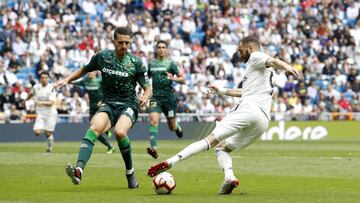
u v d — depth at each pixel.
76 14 96.38
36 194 28.00
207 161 46.28
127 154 29.98
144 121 84.12
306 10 109.12
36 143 77.69
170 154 55.22
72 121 83.62
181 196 26.95
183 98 89.19
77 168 27.41
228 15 105.31
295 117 89.31
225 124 28.17
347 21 110.31
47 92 59.16
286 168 41.00
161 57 53.12
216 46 100.31
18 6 94.06
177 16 102.62
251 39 29.00
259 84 28.39
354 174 37.12
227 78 96.06
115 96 30.12
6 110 82.00
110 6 99.69
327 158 49.16
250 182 32.72
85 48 92.81
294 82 93.81
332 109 92.31
